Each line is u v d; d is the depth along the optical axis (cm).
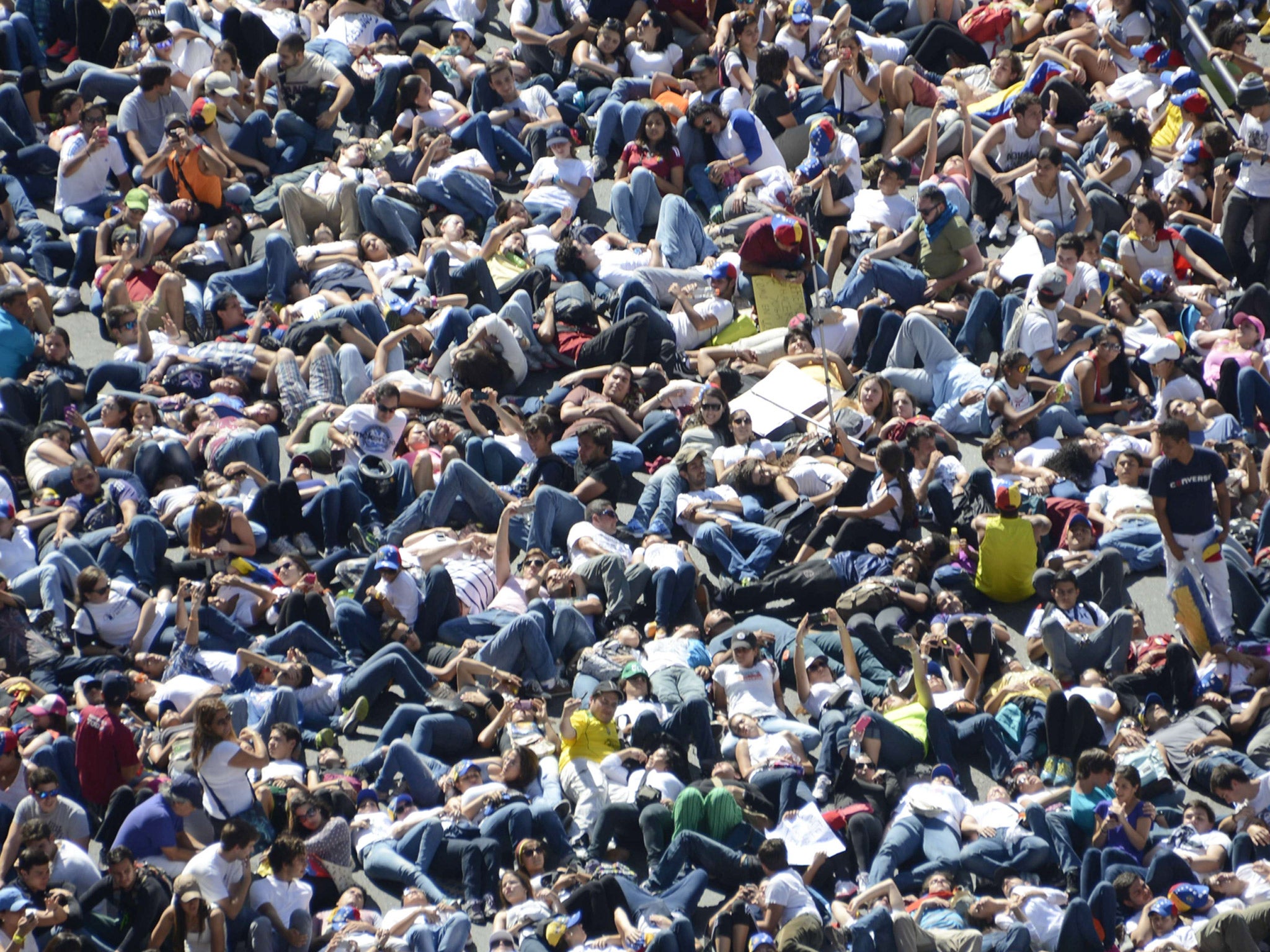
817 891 4556
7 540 5328
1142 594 5525
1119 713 5028
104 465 5722
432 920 4375
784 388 6094
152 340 6219
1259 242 6512
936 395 6175
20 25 7281
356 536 5581
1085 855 4538
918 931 4350
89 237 6544
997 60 7425
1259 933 4331
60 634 5134
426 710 4962
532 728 4928
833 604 5462
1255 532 5609
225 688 5009
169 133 6625
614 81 7438
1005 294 6475
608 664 5156
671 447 6028
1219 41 7431
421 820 4631
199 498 5388
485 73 7219
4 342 6056
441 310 6391
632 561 5491
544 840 4631
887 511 5569
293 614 5231
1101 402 6103
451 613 5303
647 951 4259
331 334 6200
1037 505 5650
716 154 7075
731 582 5519
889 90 7288
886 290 6494
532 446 5791
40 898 4225
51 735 4694
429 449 5800
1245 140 6538
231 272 6494
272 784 4647
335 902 4525
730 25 7475
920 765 4906
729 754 4906
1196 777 4853
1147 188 6925
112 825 4556
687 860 4606
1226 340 6184
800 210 6850
